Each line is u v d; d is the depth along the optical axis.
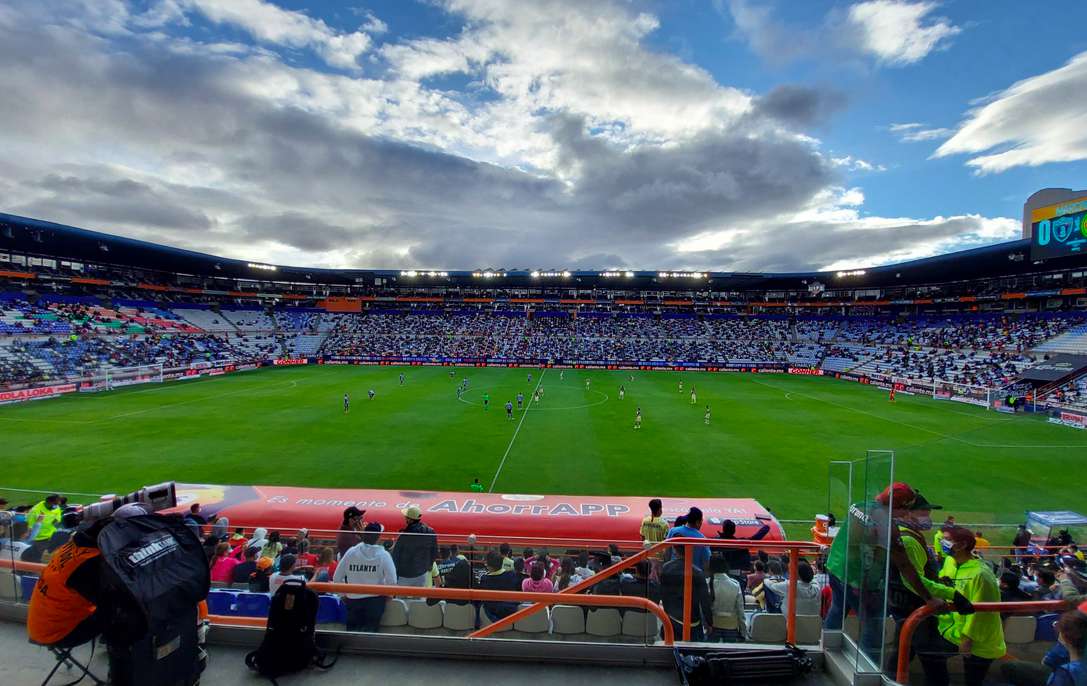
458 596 5.86
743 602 6.40
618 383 64.75
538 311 111.25
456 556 7.74
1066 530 8.34
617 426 38.75
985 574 5.12
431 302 113.50
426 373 72.06
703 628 6.12
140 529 4.39
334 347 91.44
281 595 5.35
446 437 34.47
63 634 4.52
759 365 83.69
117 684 4.21
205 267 89.12
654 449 32.12
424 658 5.65
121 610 4.16
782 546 6.19
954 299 83.88
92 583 4.39
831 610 5.72
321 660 5.42
